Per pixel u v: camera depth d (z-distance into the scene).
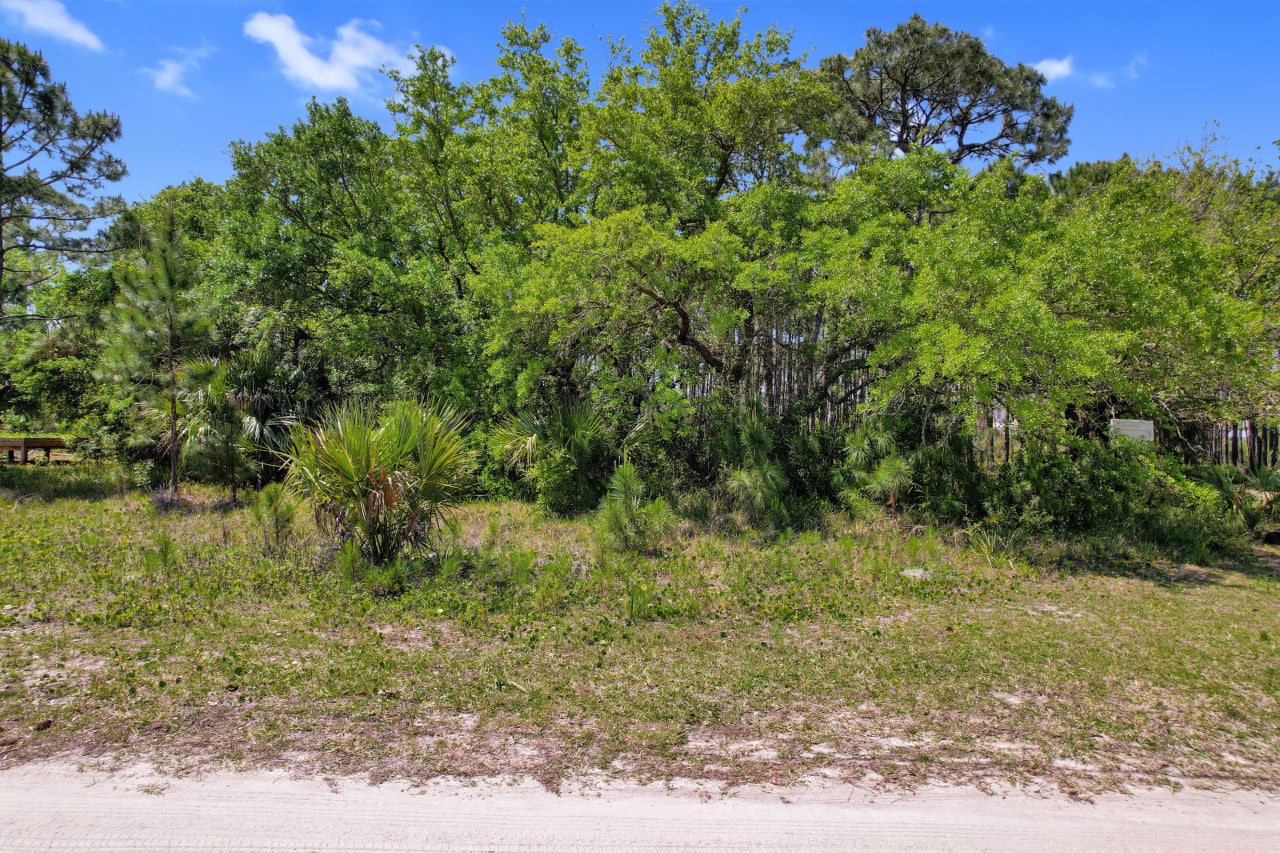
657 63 14.66
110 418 14.52
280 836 3.08
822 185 15.11
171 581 6.96
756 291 11.46
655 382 13.21
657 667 5.12
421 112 17.62
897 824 3.27
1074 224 10.16
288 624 5.82
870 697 4.68
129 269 12.54
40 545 8.48
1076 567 8.62
